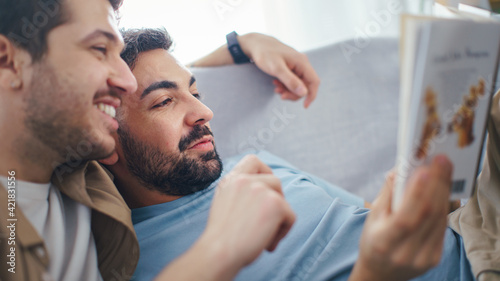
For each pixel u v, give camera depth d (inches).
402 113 17.6
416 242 16.5
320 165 46.8
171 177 33.1
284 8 61.3
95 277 25.2
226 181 20.8
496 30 18.1
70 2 24.0
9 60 23.0
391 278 17.9
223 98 44.7
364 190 46.4
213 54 46.6
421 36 16.6
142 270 28.8
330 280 27.8
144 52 32.8
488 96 19.7
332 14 62.1
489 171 27.9
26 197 24.3
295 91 38.4
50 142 24.4
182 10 54.8
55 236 24.3
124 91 26.4
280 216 17.5
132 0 52.4
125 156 33.3
